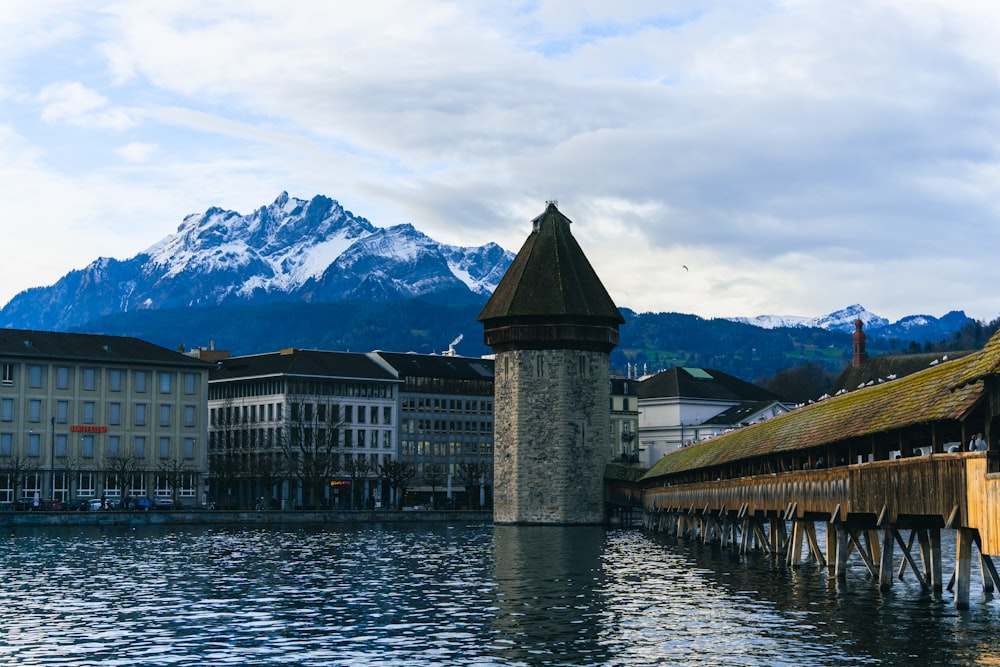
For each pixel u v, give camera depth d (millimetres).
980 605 61438
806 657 49000
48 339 186750
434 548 115500
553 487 174625
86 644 54062
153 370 191750
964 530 54594
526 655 50938
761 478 88250
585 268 179500
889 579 64500
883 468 60781
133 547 114000
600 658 50000
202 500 194875
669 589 73438
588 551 109750
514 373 177125
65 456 182625
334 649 52688
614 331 179625
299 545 118688
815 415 78750
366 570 89312
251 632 57406
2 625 59688
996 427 50781
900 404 60750
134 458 184750
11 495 177375
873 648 50344
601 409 177375
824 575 78375
